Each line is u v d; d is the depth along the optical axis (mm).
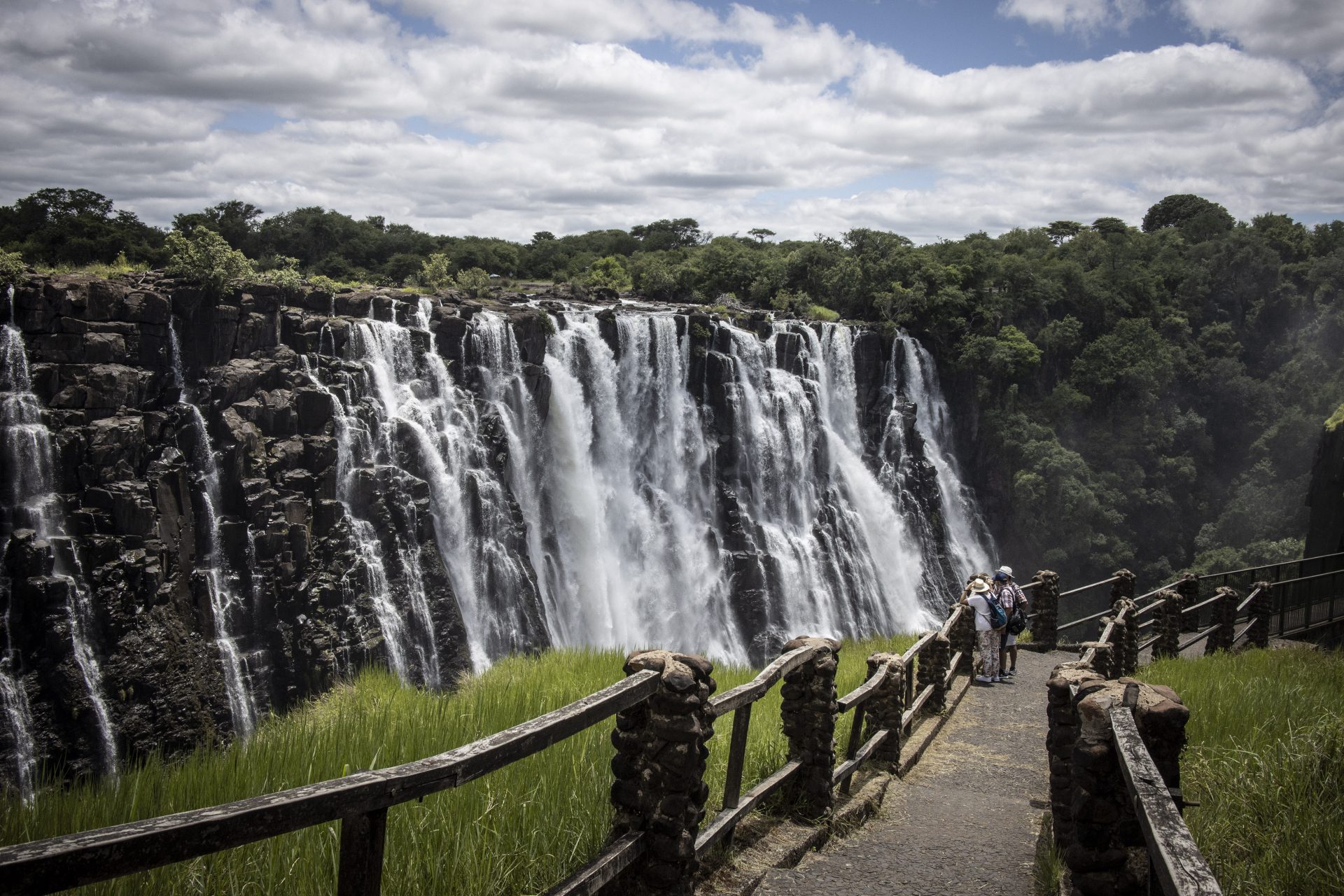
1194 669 14211
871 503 50594
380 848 3193
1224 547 57625
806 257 59219
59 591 25922
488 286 44188
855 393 53031
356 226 58312
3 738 24750
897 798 8898
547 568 39406
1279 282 72312
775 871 6238
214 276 31797
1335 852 5395
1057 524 56156
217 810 2656
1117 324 64812
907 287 57750
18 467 26875
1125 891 4289
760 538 44875
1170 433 62438
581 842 5402
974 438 58719
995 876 6570
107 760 25969
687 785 4844
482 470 36375
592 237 85000
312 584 30531
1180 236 83375
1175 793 4336
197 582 29078
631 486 42781
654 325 43906
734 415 45031
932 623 50281
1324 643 23500
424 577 33312
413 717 8234
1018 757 11109
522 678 13188
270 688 29406
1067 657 18547
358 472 32469
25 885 2219
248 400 31453
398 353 35812
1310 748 7266
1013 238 80125
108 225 45719
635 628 41281
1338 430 33281
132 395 29828
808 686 7270
